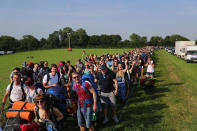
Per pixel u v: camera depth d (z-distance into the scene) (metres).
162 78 13.75
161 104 7.67
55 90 4.55
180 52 32.12
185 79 13.26
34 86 4.58
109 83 5.58
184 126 5.65
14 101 4.70
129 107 7.33
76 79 4.27
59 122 4.02
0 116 4.98
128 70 9.59
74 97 5.86
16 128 3.64
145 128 5.49
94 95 4.28
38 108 3.76
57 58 35.62
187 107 7.31
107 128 5.49
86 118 4.41
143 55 19.33
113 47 103.38
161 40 123.94
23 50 88.00
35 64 8.29
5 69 22.22
